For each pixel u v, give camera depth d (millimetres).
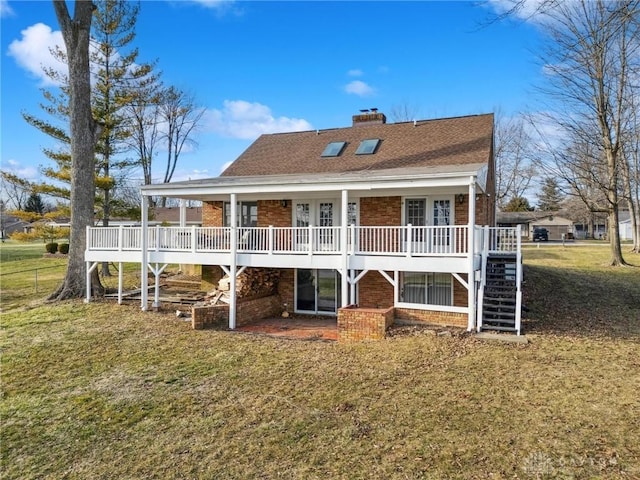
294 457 5844
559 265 22234
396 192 14430
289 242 15953
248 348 11266
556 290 16672
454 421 6602
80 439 6672
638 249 28172
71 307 15828
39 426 7133
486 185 15391
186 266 24094
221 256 14391
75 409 7738
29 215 25984
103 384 8906
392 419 6777
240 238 15164
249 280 15570
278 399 7809
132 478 5559
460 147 15742
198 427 6879
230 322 14094
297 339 12375
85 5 17672
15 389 8750
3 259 35438
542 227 57844
